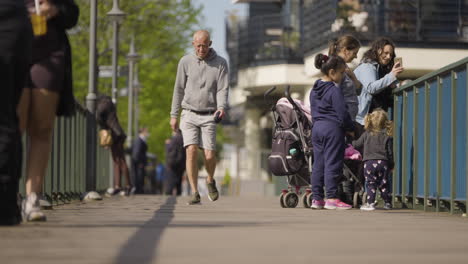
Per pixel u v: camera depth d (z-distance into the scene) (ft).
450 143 61.36
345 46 75.97
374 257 26.76
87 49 246.27
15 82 40.14
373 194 70.59
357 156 74.33
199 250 28.84
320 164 71.26
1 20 39.11
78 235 34.27
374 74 76.84
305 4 199.11
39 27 43.37
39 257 25.93
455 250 29.48
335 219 51.78
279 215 56.95
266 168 264.11
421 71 157.17
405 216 57.52
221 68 79.10
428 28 155.74
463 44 155.63
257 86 228.63
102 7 244.42
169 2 257.75
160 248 29.30
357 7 159.33
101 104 121.19
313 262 25.25
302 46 217.97
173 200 103.55
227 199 127.44
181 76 79.41
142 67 264.31
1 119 38.99
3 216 39.55
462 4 155.12
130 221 45.78
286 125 76.23
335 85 70.33
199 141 79.66
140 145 188.55
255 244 31.48
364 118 75.15
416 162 71.72
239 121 319.06
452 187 60.29
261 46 226.38
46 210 62.23
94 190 100.58
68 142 84.53
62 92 45.03
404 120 75.72
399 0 155.94
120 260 25.17
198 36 78.28
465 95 57.52
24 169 62.03
